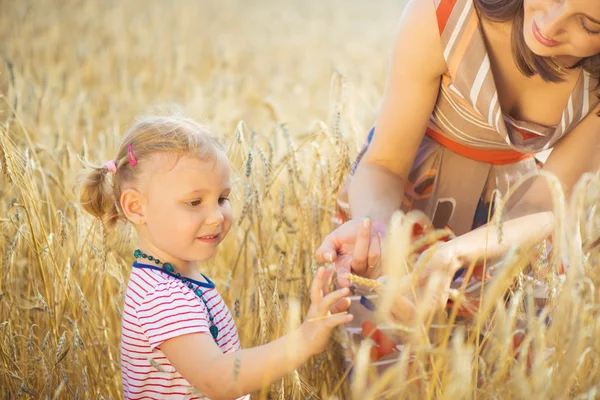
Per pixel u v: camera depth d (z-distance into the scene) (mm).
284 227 2705
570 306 1593
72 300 2219
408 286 1580
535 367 1461
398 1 15633
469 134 2184
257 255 2291
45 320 2275
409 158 2191
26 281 2566
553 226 1917
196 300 1767
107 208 1964
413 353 2016
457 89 2016
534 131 2049
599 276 1924
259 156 2361
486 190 2328
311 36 10672
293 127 5512
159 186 1782
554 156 2074
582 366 1693
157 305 1727
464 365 1431
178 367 1703
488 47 1931
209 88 6039
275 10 13375
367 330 2164
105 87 6285
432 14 1954
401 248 1444
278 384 2080
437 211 2354
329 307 1609
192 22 10648
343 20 12469
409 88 2062
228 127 4246
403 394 1688
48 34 7652
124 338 1800
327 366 2238
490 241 1838
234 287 2549
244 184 2301
